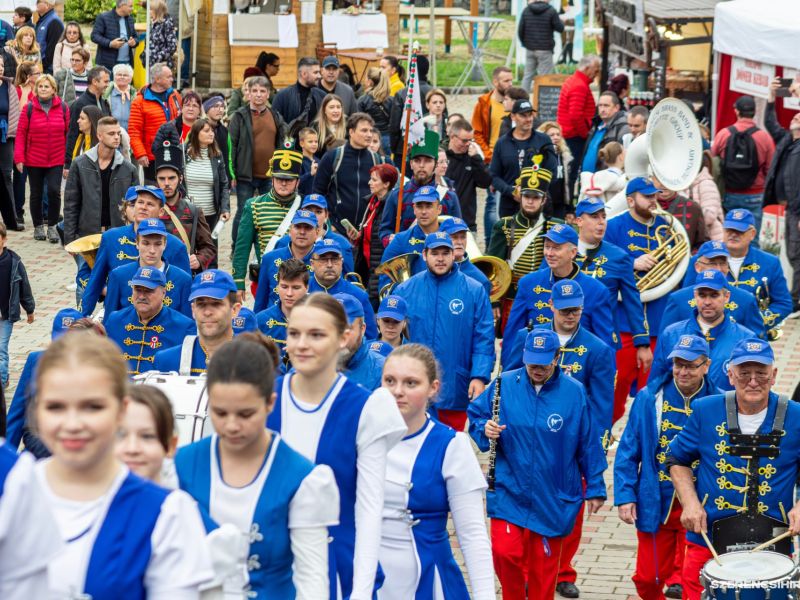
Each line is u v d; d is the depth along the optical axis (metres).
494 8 48.59
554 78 31.44
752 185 23.02
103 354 4.74
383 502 7.91
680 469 10.65
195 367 10.99
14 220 25.45
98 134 19.59
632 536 13.67
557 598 12.10
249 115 22.22
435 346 13.53
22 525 4.52
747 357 10.12
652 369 12.62
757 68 24.72
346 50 32.66
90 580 4.97
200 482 6.48
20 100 25.55
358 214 18.70
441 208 17.22
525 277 13.96
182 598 5.07
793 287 21.41
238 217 21.70
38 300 21.22
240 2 31.72
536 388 11.29
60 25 32.19
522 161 21.73
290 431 7.29
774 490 10.34
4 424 11.73
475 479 8.73
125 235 14.63
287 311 12.61
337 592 7.36
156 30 29.91
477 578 8.63
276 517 6.42
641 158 17.75
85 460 4.74
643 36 28.62
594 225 14.97
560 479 11.21
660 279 16.05
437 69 40.69
